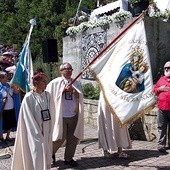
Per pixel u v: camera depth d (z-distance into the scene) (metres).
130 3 11.28
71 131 6.39
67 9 26.53
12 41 29.69
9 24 30.19
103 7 14.76
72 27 13.17
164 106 6.93
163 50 10.55
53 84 6.32
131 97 5.90
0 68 10.48
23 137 5.20
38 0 29.62
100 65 6.12
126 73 5.94
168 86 6.95
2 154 7.28
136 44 5.95
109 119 6.68
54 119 6.00
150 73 5.92
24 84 8.23
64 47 14.02
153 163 6.43
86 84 11.17
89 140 8.21
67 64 6.41
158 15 10.52
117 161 6.61
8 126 8.40
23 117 5.21
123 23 10.74
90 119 9.93
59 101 6.26
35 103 5.23
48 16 27.92
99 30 11.69
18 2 32.97
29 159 5.20
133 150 7.30
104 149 6.74
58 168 6.30
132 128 8.23
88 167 6.32
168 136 7.32
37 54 27.41
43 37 27.44
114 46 6.12
